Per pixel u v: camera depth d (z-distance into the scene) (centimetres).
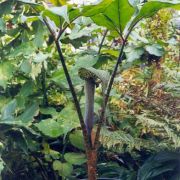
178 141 65
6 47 79
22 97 75
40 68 74
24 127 70
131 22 53
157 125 68
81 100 76
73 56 87
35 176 83
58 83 77
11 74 72
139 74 75
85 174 82
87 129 56
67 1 71
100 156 83
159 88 71
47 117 84
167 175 71
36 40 71
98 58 75
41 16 53
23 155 79
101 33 86
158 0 47
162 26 77
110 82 55
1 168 56
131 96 72
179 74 74
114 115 73
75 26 74
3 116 67
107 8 50
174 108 70
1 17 71
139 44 76
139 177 69
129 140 68
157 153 71
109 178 75
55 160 77
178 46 77
